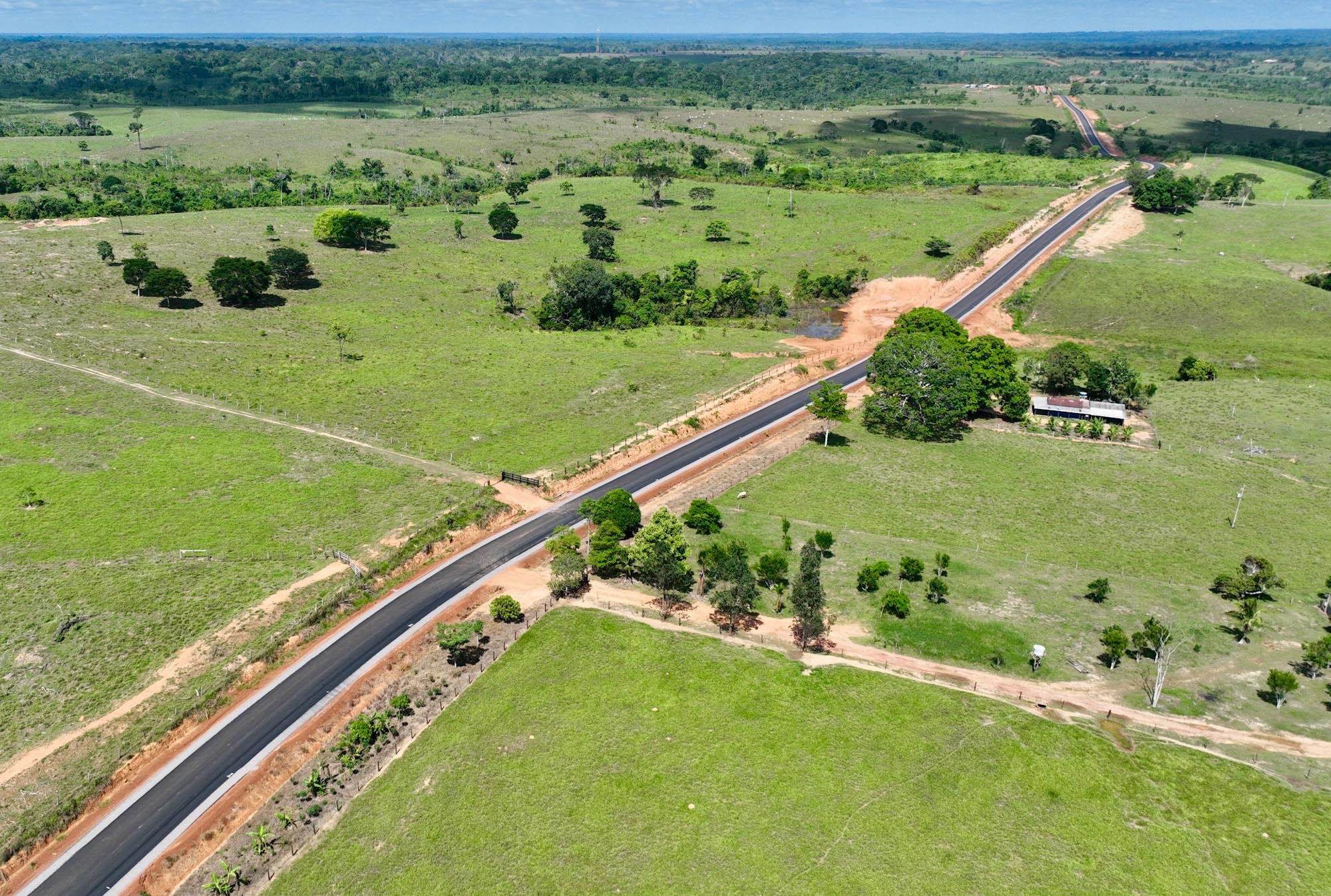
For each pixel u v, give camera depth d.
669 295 170.25
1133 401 125.56
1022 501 95.94
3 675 64.12
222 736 60.91
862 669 67.44
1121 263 182.38
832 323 162.25
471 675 67.00
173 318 144.75
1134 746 59.59
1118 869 50.38
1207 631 72.94
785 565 77.50
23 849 51.66
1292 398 126.75
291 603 73.94
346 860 51.50
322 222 191.12
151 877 50.59
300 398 117.69
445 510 89.38
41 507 86.31
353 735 59.25
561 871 50.22
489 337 149.62
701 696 64.19
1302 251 193.25
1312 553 85.62
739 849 51.44
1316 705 64.25
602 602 76.69
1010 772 57.06
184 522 85.00
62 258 165.75
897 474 102.44
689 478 100.31
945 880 49.53
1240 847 51.91
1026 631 72.75
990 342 119.75
